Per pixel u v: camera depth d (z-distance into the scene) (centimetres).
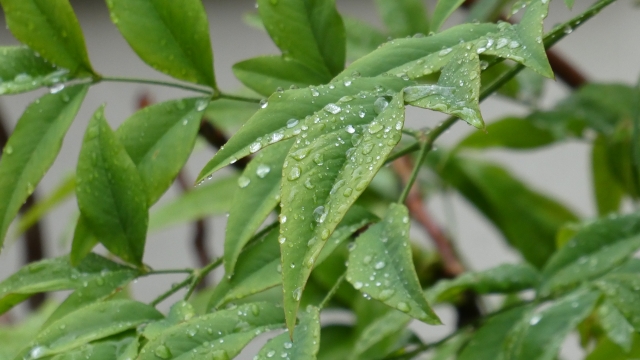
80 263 57
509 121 74
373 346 70
